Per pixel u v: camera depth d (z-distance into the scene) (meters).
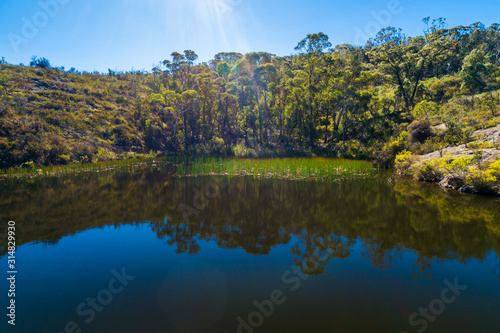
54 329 3.77
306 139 36.25
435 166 14.64
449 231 7.41
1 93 32.25
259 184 15.14
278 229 8.06
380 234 7.39
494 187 10.87
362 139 31.97
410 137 21.05
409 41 46.97
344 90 33.44
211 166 21.92
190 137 41.88
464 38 53.56
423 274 5.18
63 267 5.79
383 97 37.72
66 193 13.20
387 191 12.71
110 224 8.69
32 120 27.67
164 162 27.42
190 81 44.03
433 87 36.62
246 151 34.25
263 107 39.47
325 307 4.19
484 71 31.92
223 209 10.30
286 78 38.50
